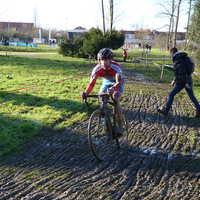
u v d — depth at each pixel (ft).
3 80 30.19
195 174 9.81
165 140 13.65
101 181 9.15
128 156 11.53
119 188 8.70
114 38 89.25
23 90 24.52
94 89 26.55
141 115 18.42
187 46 46.52
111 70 10.59
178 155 11.69
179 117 18.12
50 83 28.32
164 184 9.02
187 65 16.94
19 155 11.53
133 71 50.96
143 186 8.87
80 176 9.52
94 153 10.32
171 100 17.89
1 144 12.43
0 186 8.80
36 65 49.37
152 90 28.43
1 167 10.26
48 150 12.12
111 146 11.65
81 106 19.61
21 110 17.94
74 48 91.45
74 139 13.48
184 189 8.71
